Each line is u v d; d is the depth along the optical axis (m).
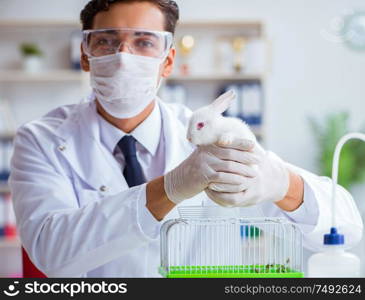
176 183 1.23
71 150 1.61
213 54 4.63
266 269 1.21
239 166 1.17
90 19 1.58
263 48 4.41
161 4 1.56
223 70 4.48
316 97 4.67
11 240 4.21
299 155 4.66
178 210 1.52
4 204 4.22
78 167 1.59
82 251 1.30
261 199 1.25
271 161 1.30
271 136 4.67
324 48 4.66
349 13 4.64
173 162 1.64
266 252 1.37
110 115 1.63
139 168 1.63
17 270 4.55
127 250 1.32
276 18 4.68
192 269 1.20
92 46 1.54
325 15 4.66
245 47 4.44
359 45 4.63
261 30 4.49
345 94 4.66
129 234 1.29
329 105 4.66
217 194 1.19
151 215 1.29
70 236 1.30
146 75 1.54
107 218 1.29
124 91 1.53
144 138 1.64
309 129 4.66
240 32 4.64
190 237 1.51
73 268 1.33
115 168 1.61
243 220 1.31
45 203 1.44
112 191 1.58
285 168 1.34
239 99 4.35
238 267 1.21
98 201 1.34
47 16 4.66
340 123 4.30
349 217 1.41
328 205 1.38
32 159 1.57
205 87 4.61
